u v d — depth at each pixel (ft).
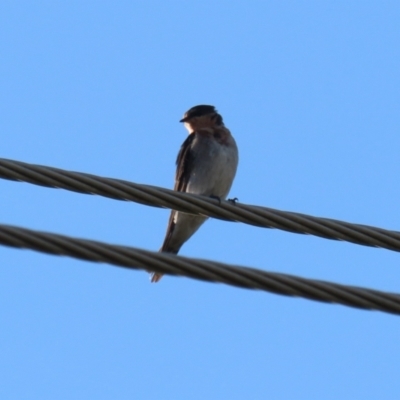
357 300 33.04
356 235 38.60
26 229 31.53
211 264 32.60
